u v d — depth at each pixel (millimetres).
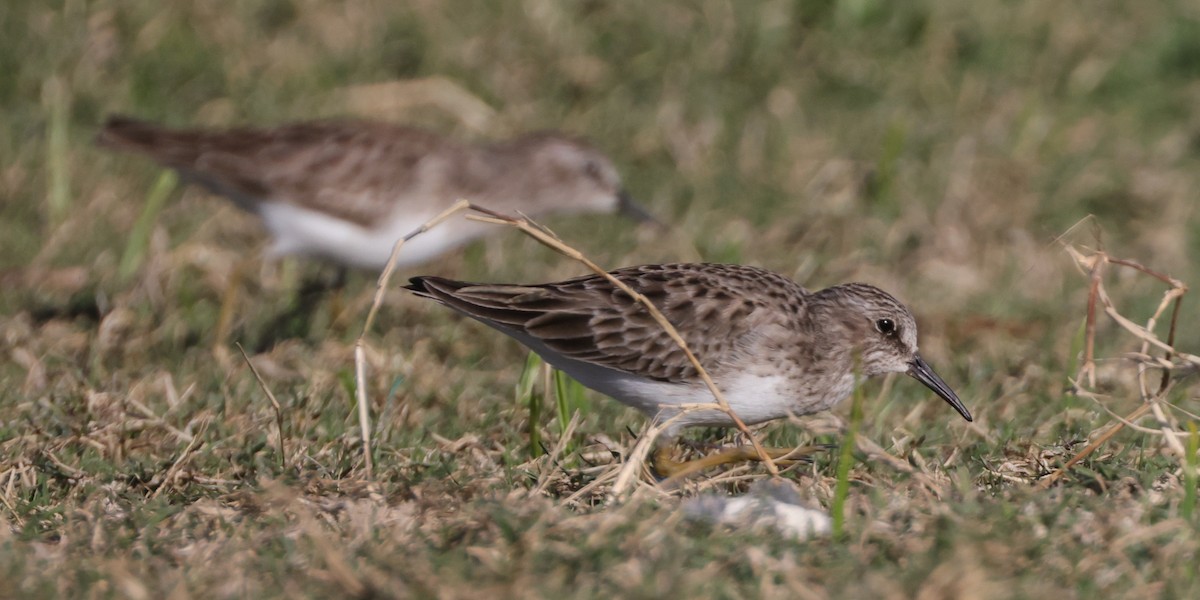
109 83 17766
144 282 14508
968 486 9305
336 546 8422
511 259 15375
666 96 17969
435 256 14375
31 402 11539
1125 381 12508
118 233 15883
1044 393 12273
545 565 7949
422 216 13953
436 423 11500
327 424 11109
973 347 13898
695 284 10727
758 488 9438
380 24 18562
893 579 7785
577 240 16062
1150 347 13172
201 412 11344
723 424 10797
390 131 14211
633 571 7855
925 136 17484
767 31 18562
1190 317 14320
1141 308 14484
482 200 14461
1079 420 11219
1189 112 18516
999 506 8812
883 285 15250
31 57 17859
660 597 7562
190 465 10312
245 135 13898
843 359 10883
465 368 13070
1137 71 18859
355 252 13906
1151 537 8406
